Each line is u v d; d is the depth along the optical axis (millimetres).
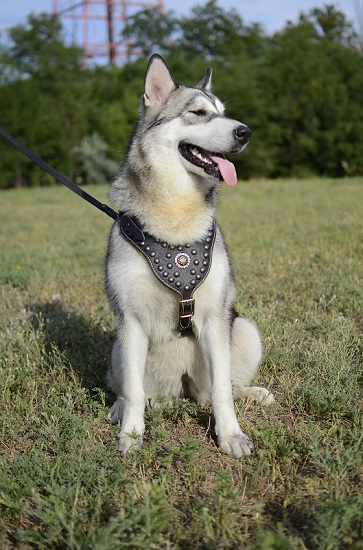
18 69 35625
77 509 2695
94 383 4262
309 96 30625
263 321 5016
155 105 3742
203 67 33562
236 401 3963
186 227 3410
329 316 5277
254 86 31266
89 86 35938
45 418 3668
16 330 5250
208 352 3492
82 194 4348
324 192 19172
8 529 2637
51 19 44875
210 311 3492
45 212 17359
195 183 3504
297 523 2605
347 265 7039
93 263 8406
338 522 2371
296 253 8125
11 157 32094
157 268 3371
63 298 6617
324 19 48062
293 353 4465
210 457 3258
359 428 3314
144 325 3564
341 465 2861
